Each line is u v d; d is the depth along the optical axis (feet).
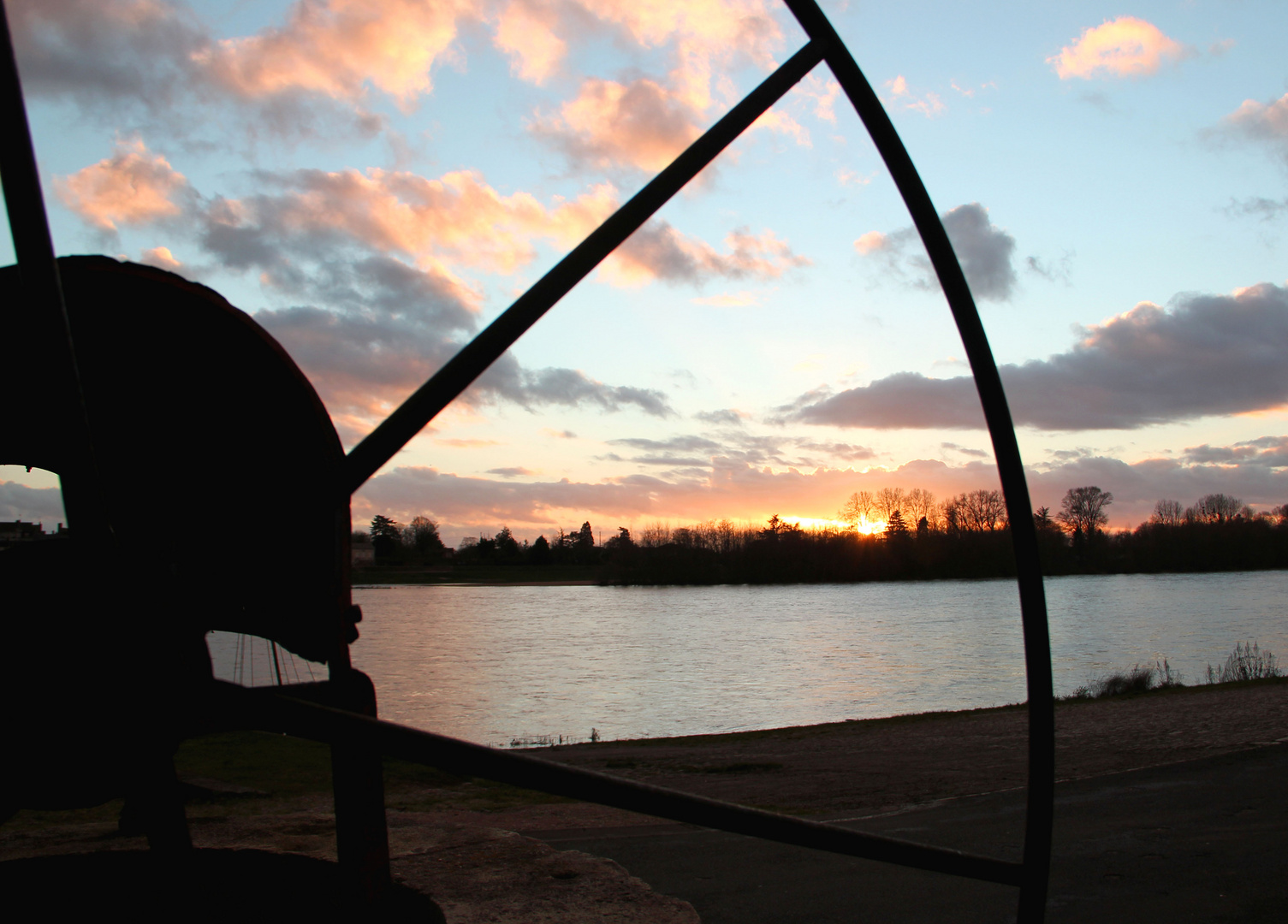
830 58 8.14
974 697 101.24
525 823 29.78
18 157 5.05
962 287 8.35
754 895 20.68
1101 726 51.52
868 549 440.04
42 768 7.04
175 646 6.47
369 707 9.36
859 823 30.07
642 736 79.61
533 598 372.99
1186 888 20.30
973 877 7.52
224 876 11.44
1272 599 254.06
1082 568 457.68
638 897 15.55
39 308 5.31
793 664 136.98
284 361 8.85
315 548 10.18
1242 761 35.76
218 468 10.39
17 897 11.07
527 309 6.79
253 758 39.22
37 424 10.00
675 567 461.78
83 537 7.06
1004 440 8.16
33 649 6.44
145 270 7.95
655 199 7.13
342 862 9.71
